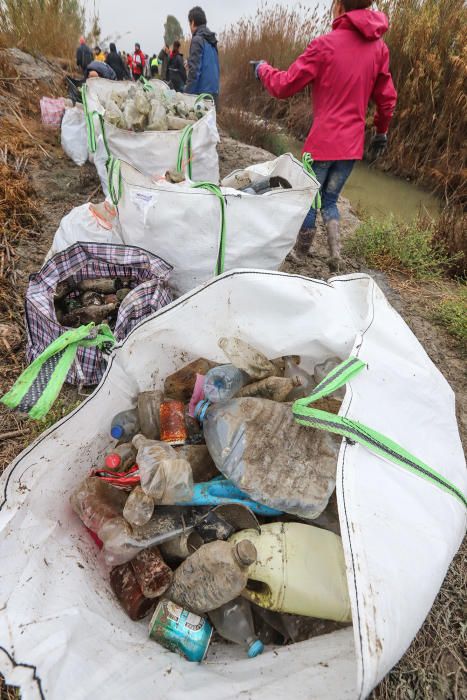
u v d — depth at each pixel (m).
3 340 2.35
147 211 2.11
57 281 2.08
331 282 1.62
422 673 1.44
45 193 3.85
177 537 1.31
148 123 3.29
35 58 6.85
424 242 3.78
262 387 1.45
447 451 1.36
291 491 1.26
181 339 1.54
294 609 1.21
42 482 1.25
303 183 2.39
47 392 1.32
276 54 9.47
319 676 1.02
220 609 1.26
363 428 1.17
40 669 0.91
